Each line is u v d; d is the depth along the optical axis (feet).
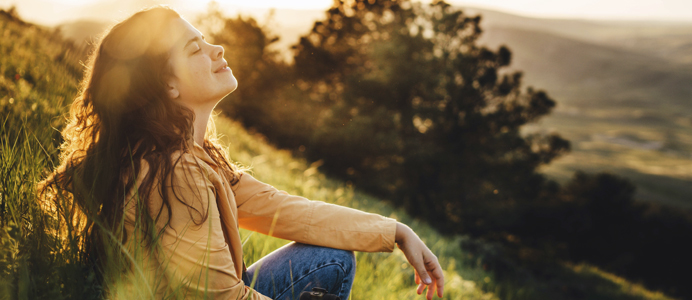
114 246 3.03
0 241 2.88
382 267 11.38
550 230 95.96
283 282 4.01
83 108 3.52
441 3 65.10
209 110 3.69
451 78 61.67
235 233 3.59
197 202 3.13
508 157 63.31
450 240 38.68
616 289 52.26
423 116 60.49
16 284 2.67
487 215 61.16
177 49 3.37
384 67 63.26
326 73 77.41
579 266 61.16
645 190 275.18
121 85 3.23
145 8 3.47
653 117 530.68
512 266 38.60
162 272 3.09
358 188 60.23
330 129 61.87
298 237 4.22
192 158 3.27
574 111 554.87
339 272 4.06
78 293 2.77
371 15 74.43
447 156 59.67
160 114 3.32
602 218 104.06
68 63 11.66
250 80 74.54
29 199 3.52
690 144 420.36
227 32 71.41
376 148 58.90
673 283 102.32
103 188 3.14
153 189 3.09
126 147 3.27
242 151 24.48
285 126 72.64
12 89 8.23
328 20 77.25
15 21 19.47
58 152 5.43
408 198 60.44
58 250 3.13
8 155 3.90
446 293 14.19
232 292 3.17
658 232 108.47
